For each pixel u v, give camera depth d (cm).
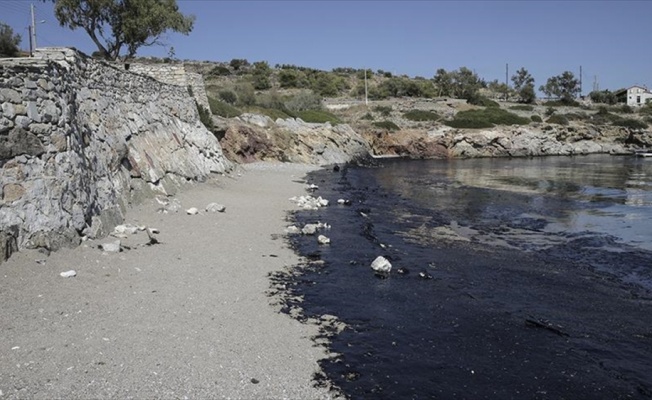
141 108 2341
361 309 1120
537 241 1948
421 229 2119
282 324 998
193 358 811
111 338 847
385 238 1895
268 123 5412
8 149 1144
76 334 845
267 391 738
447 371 843
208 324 954
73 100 1534
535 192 3450
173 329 912
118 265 1223
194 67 13000
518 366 871
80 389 689
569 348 954
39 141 1253
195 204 2158
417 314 1104
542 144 7662
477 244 1869
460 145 7394
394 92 11856
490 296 1252
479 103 10644
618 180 4188
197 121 3400
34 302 940
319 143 5859
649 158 6831
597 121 9281
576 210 2697
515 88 13925
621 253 1769
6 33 4300
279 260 1470
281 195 2877
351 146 6388
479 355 909
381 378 807
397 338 969
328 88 11519
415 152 7288
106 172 1666
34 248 1138
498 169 5288
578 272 1518
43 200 1203
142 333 880
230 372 780
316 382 780
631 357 927
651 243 1923
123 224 1591
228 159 4072
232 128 4628
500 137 7481
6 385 676
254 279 1267
